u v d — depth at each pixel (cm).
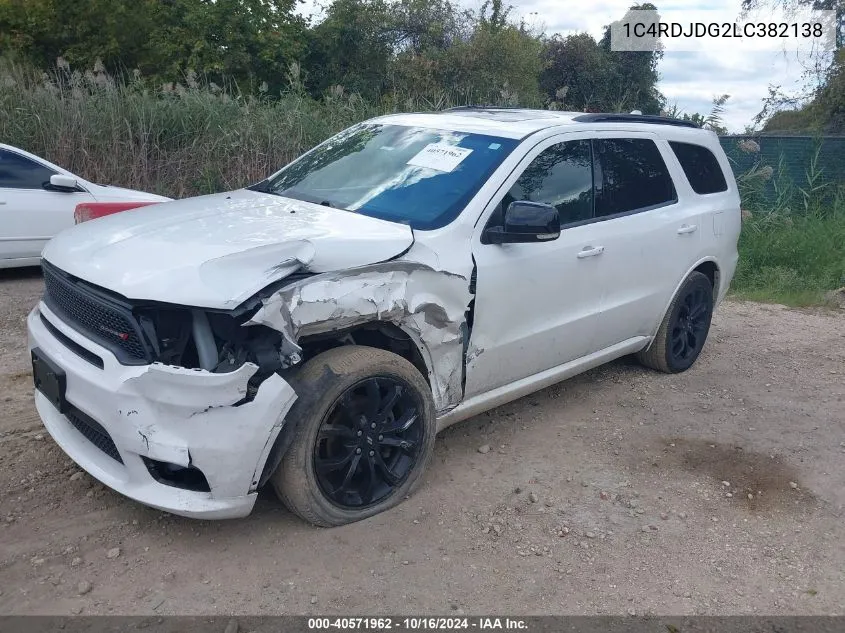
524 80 2403
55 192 821
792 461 458
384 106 1382
